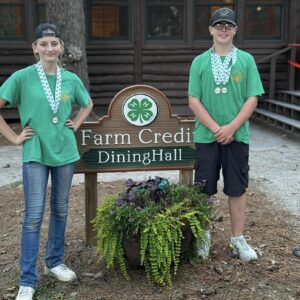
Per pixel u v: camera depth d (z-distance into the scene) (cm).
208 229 383
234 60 347
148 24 1053
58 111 318
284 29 1075
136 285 342
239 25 1059
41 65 317
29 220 321
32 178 317
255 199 545
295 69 1079
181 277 349
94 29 1041
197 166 366
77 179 625
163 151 389
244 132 355
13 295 337
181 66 1064
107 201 355
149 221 327
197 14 1055
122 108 380
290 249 404
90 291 337
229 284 343
